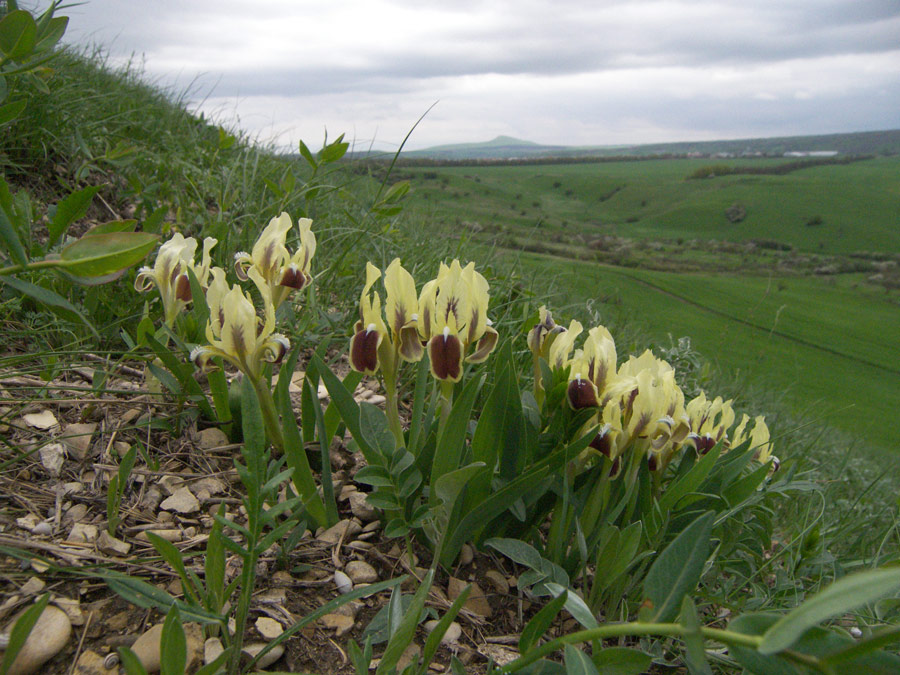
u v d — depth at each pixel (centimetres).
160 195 482
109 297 327
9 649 138
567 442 234
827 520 396
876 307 6400
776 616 112
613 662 147
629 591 235
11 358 237
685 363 525
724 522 272
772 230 12725
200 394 271
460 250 540
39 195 434
